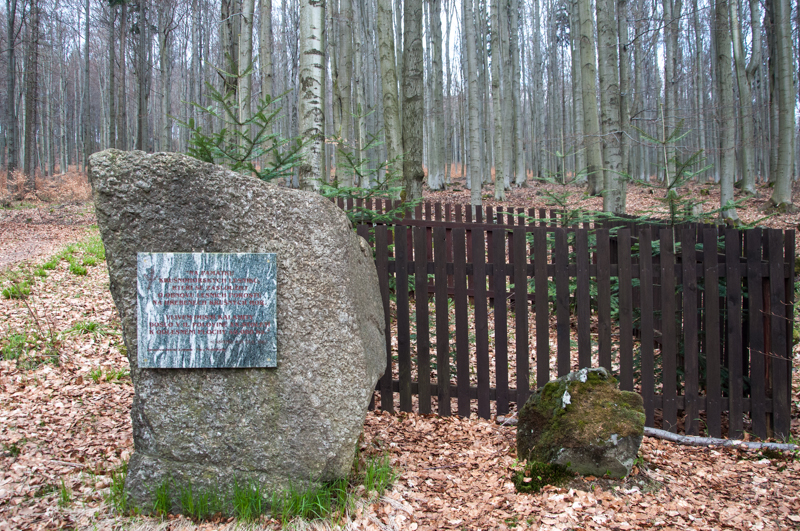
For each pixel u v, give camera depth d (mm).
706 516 3055
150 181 2951
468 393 4469
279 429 3049
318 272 3064
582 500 3172
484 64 31234
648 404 4285
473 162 15891
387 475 3342
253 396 3037
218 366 2998
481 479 3480
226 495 3000
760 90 26141
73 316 6980
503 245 4297
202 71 29391
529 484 3367
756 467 3721
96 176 2908
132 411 3033
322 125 6312
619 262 4234
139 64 30656
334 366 3076
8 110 26062
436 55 26594
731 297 4172
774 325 4172
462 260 4379
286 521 2850
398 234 4414
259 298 3014
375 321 3633
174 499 2986
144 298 2961
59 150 53656
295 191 3080
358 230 4543
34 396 4562
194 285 2984
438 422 4383
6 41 31969
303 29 6203
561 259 4262
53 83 49500
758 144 19406
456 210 7898
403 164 10031
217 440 3021
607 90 10297
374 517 2938
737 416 4207
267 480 3027
